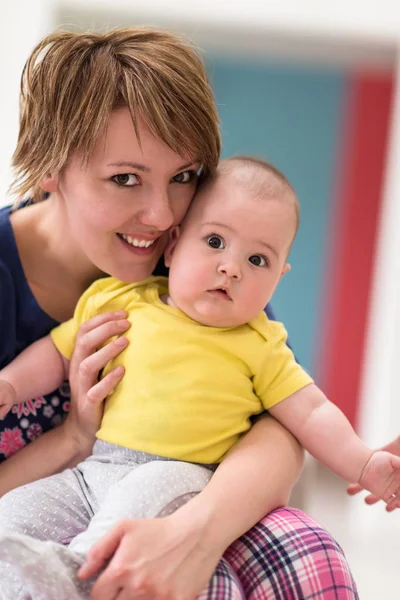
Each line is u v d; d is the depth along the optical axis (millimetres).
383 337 2775
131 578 903
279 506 1088
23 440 1273
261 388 1145
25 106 1146
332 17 2645
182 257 1128
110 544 923
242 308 1108
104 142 1058
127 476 1040
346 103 2893
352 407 3004
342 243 2955
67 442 1202
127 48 1096
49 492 1089
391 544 2607
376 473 1080
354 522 2705
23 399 1197
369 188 2936
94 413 1159
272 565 1010
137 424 1092
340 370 3000
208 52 2777
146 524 942
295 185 2930
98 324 1166
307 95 2879
